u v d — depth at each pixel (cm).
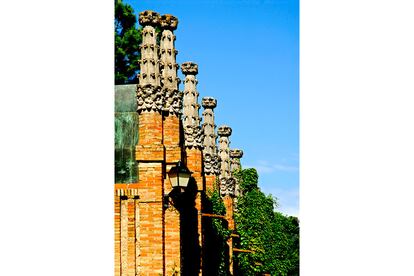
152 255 1212
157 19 1298
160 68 1373
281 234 2748
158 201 1224
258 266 2659
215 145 2100
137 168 1258
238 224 2688
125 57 2484
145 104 1257
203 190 1727
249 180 2755
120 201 1229
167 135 1316
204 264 1702
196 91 1719
